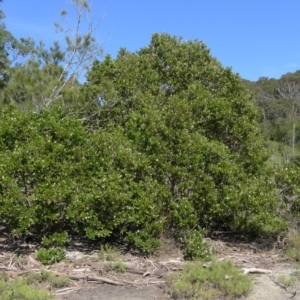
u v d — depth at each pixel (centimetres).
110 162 762
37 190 716
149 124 825
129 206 750
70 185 735
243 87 997
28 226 718
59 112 833
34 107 1070
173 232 808
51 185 716
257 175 898
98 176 753
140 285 643
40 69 1155
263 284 653
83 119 966
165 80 995
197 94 931
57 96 1063
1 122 789
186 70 995
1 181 704
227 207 806
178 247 789
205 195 808
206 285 620
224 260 743
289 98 5256
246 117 934
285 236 862
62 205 755
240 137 922
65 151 754
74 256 738
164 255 764
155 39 1052
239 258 777
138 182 789
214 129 927
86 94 998
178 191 823
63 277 639
